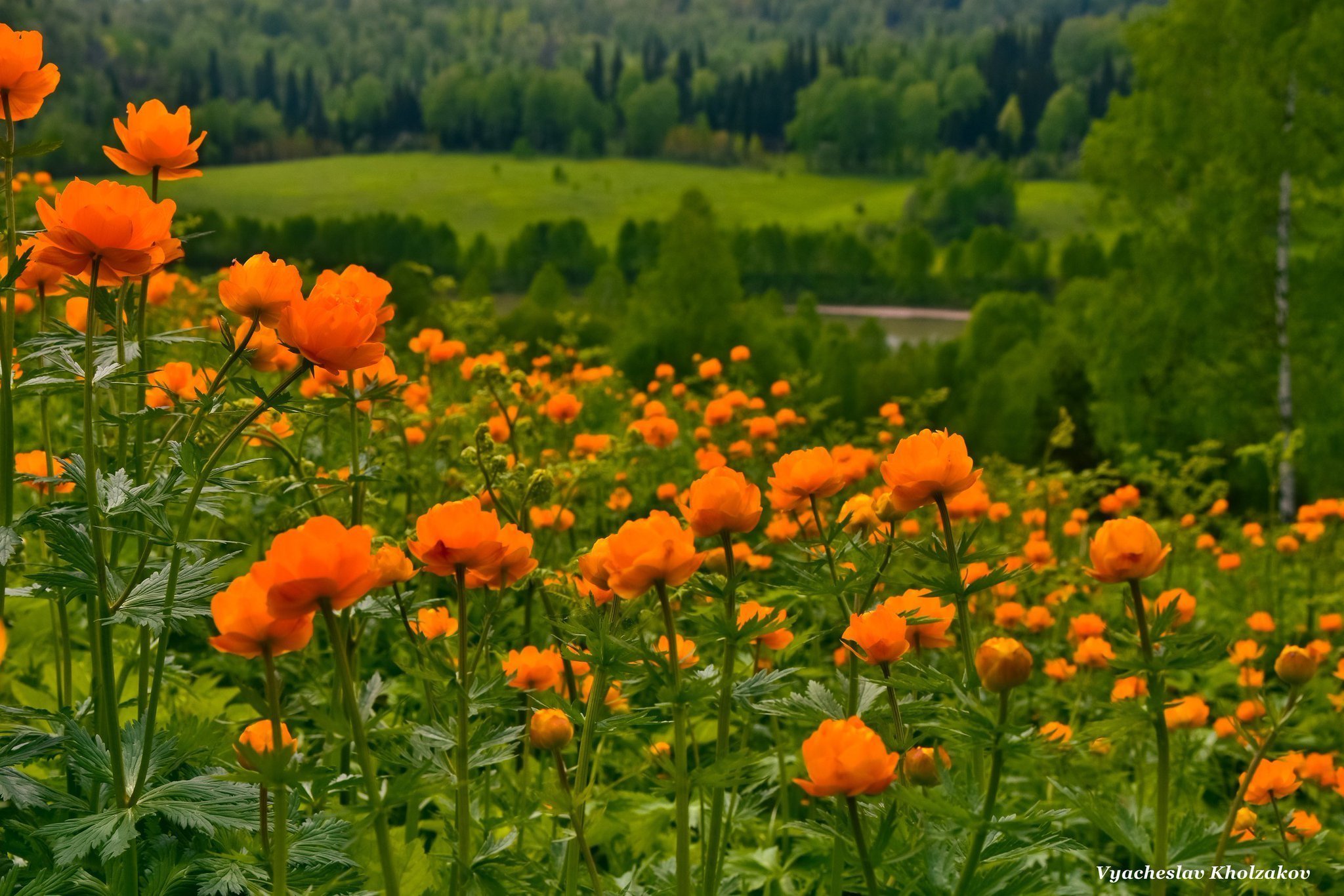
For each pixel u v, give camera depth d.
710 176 166.00
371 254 99.19
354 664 2.19
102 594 1.47
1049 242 109.12
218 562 1.53
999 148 180.88
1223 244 18.53
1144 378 19.94
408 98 180.25
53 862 1.50
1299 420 18.08
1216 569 7.19
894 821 1.47
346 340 1.42
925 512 5.31
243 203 128.62
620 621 1.71
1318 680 4.61
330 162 163.12
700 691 1.51
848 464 4.38
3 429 1.60
